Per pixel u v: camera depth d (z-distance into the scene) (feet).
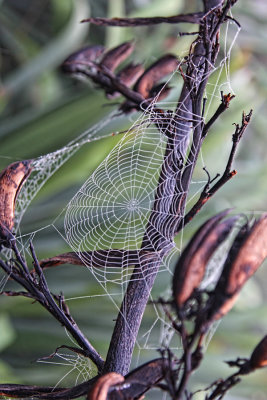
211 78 5.54
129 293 2.99
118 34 8.84
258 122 11.23
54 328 6.54
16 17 10.72
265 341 2.72
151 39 8.71
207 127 3.00
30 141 6.66
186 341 2.68
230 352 7.97
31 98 9.01
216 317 2.65
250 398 7.85
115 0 8.96
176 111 3.10
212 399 2.77
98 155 6.48
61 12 8.31
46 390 2.96
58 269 6.93
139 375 2.77
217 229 2.68
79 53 3.52
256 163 9.25
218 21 3.04
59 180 6.53
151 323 6.99
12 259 3.04
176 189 3.03
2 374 5.30
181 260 2.67
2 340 5.26
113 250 3.08
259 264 2.66
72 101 6.68
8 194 3.06
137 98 3.49
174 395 2.73
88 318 6.99
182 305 2.66
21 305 6.52
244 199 8.32
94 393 2.72
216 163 8.40
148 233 3.04
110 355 2.95
